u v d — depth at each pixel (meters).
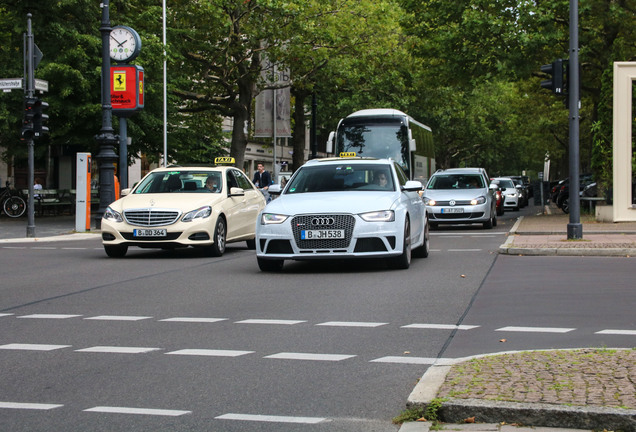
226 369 6.70
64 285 12.56
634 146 24.48
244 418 5.30
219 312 9.69
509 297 10.51
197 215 16.84
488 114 68.88
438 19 34.53
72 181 44.66
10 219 33.22
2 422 5.27
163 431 5.05
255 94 39.09
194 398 5.81
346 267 14.58
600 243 17.00
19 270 14.86
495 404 4.97
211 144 48.59
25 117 22.97
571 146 18.00
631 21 30.69
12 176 44.88
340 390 5.96
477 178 27.69
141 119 33.12
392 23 39.66
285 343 7.74
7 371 6.74
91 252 18.88
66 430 5.09
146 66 31.72
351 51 38.59
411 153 33.22
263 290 11.66
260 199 20.20
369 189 14.62
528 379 5.56
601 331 8.00
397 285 11.88
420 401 5.15
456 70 34.22
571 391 5.21
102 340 8.04
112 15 31.70
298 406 5.56
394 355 7.12
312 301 10.46
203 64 37.97
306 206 13.54
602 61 32.06
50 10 30.22
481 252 17.30
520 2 32.38
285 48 37.31
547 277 12.57
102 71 25.75
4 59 30.48
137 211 16.88
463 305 9.91
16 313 9.81
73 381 6.37
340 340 7.83
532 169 105.44
